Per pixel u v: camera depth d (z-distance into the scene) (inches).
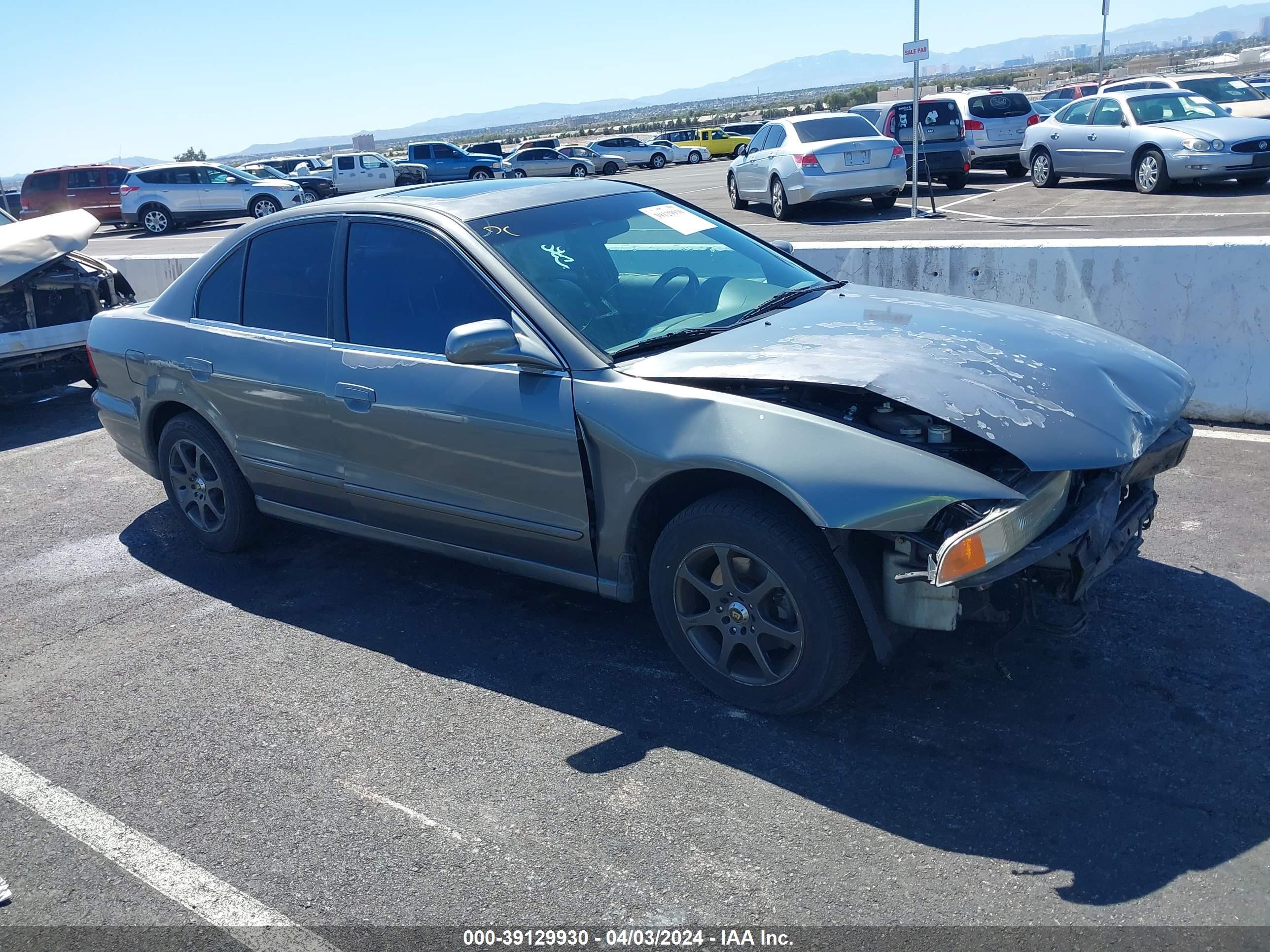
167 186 1098.7
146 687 152.6
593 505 137.8
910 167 719.1
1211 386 229.6
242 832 117.4
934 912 97.1
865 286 171.0
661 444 127.0
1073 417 119.3
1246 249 220.1
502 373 142.9
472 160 1524.4
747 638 129.5
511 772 124.6
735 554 127.6
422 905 103.7
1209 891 97.0
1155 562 165.8
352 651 158.9
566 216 161.6
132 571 197.8
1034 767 117.2
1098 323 241.3
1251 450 212.2
